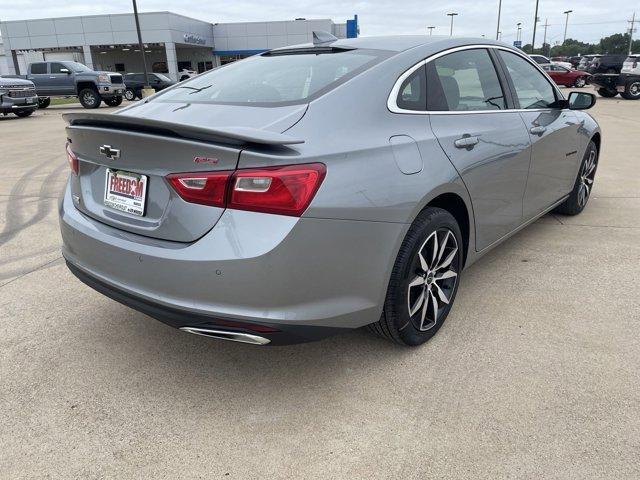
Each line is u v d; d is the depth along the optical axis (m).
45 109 22.34
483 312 3.13
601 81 21.62
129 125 2.13
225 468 2.01
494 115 3.12
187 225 2.05
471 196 2.80
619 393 2.36
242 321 2.01
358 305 2.24
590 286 3.45
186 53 48.34
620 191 5.92
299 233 1.97
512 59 3.59
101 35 41.09
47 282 3.71
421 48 2.82
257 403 2.38
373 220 2.18
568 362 2.61
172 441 2.16
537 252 4.07
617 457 2.00
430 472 1.96
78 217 2.57
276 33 46.50
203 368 2.66
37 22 41.34
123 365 2.69
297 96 2.40
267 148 1.96
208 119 2.35
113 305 3.35
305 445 2.12
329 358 2.71
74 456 2.08
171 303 2.10
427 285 2.67
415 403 2.34
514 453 2.04
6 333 3.01
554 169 3.94
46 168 8.05
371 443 2.12
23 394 2.46
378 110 2.40
